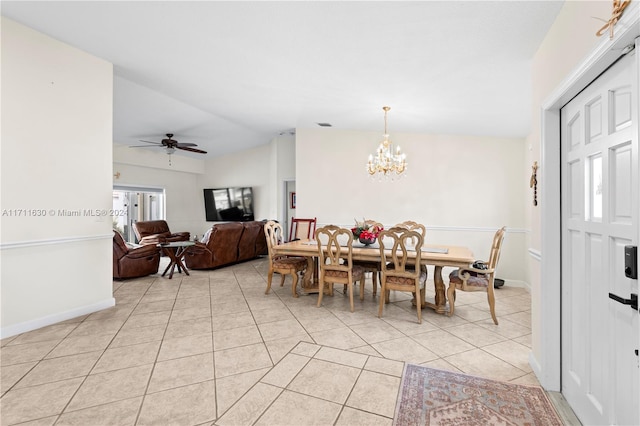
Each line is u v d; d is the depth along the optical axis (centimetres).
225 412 169
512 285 501
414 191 542
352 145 555
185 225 875
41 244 283
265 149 814
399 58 285
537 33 225
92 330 279
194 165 881
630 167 126
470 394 188
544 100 195
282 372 211
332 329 289
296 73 333
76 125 308
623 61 129
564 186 187
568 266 183
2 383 194
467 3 203
